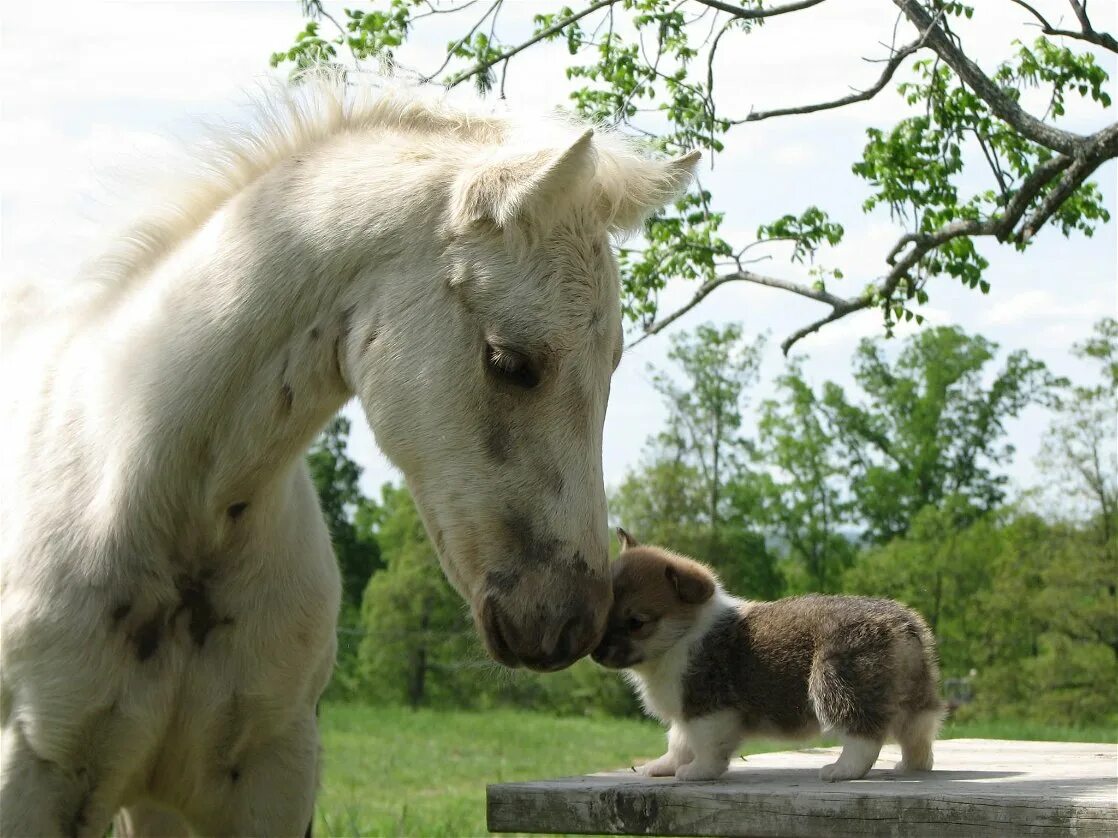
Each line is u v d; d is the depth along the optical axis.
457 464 2.90
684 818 3.29
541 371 2.85
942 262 8.71
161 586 3.12
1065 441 37.94
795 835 3.17
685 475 45.81
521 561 2.86
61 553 3.11
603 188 2.98
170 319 3.12
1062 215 8.77
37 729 3.08
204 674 3.21
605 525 2.95
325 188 3.07
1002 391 53.94
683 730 3.73
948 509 47.75
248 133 3.33
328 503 56.47
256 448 3.07
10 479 3.30
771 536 52.12
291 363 3.03
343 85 3.36
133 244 3.40
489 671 3.45
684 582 3.69
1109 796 2.99
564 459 2.87
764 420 52.94
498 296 2.85
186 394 3.05
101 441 3.15
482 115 3.27
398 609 47.22
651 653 3.70
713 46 7.77
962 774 3.70
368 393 2.98
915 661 3.64
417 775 19.81
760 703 3.62
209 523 3.12
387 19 7.15
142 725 3.14
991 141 8.61
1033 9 7.44
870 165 8.86
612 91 7.90
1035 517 38.47
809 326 8.71
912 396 54.03
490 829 3.53
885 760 4.18
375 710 40.75
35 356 3.55
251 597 3.23
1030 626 37.25
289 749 3.40
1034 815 2.95
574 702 40.00
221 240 3.15
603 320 2.93
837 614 3.61
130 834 4.06
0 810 3.08
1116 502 37.12
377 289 2.97
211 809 3.39
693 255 8.56
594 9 7.13
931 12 7.50
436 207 2.96
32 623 3.06
